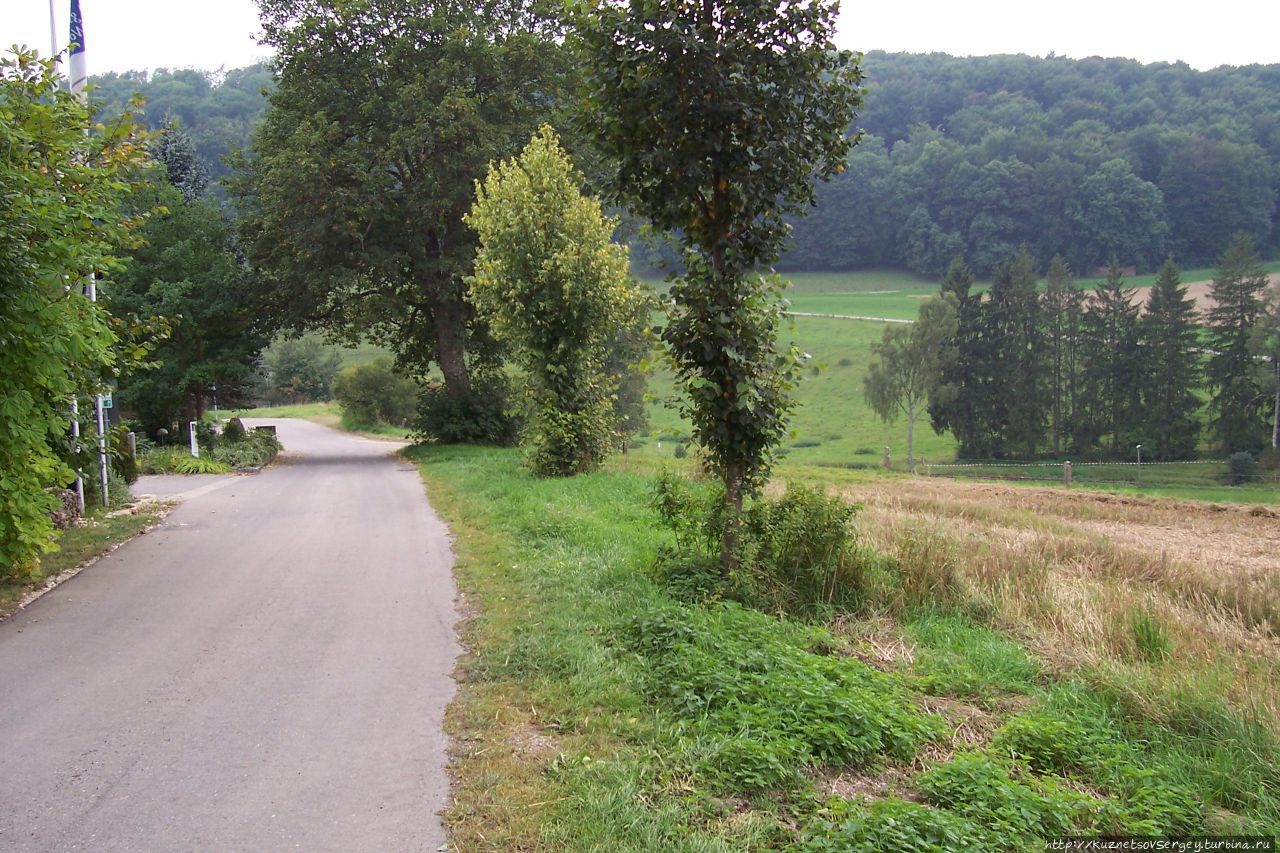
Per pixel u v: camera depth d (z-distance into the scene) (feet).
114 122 32.53
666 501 28.07
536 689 18.74
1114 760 16.34
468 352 106.01
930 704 19.21
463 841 12.79
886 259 367.04
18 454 26.50
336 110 94.43
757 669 19.03
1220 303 192.24
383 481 66.23
